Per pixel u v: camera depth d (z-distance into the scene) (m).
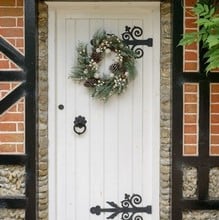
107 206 5.16
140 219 5.16
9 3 4.89
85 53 5.07
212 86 4.91
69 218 5.18
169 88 5.00
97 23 5.11
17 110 4.93
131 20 5.11
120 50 5.07
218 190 4.95
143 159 5.18
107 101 5.14
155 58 5.10
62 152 5.16
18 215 4.96
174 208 4.95
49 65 5.07
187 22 4.88
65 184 5.18
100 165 5.17
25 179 4.94
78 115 5.14
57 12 5.08
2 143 4.94
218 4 4.74
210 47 4.36
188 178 4.96
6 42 4.91
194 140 4.93
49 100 5.09
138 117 5.16
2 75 4.91
